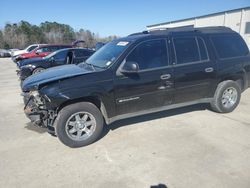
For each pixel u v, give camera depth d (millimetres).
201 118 5016
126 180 2990
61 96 3596
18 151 3818
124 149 3783
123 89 4027
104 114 4051
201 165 3252
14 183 2992
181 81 4512
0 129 4766
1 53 38469
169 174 3078
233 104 5305
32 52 14922
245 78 5375
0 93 8180
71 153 3715
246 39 15141
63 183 2973
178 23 21281
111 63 4016
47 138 4289
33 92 3848
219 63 4914
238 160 3352
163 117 5113
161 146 3834
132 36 4629
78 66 4664
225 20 16547
